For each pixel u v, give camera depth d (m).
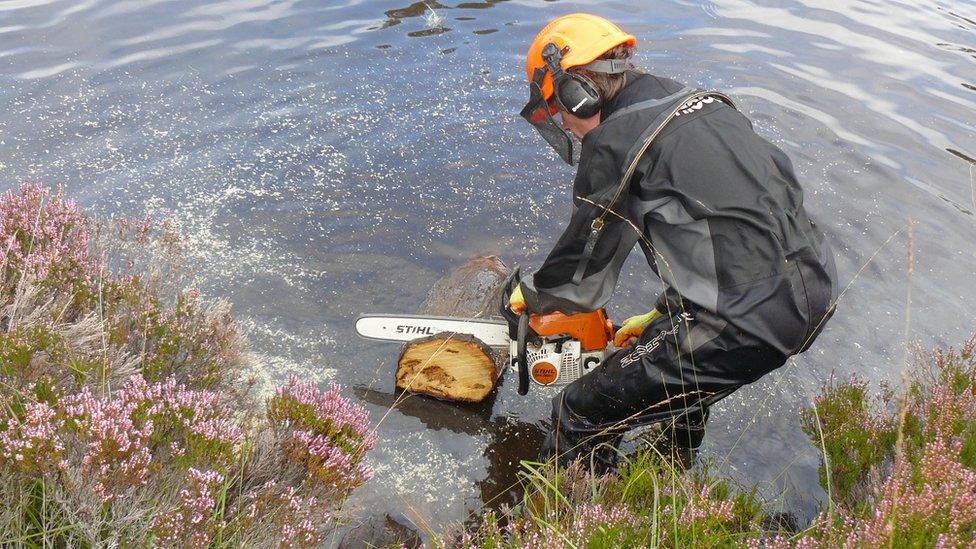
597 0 7.31
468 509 2.84
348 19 6.70
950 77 6.05
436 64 6.02
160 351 2.60
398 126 5.22
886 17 7.16
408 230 4.31
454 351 3.19
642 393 2.64
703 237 2.40
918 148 5.14
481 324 3.19
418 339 3.22
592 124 2.66
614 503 2.55
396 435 3.14
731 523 2.45
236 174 4.62
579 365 2.92
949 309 3.87
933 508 2.02
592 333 2.88
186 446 2.14
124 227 3.37
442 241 4.25
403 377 3.31
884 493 2.18
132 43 6.03
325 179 4.66
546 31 2.68
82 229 3.01
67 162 4.54
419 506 2.83
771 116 5.39
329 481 2.29
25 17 6.31
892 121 5.43
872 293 3.97
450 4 7.12
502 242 4.28
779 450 3.12
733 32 6.70
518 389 3.25
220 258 3.98
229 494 2.23
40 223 2.91
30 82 5.33
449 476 2.98
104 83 5.43
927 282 4.05
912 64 6.25
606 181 2.49
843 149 5.09
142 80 5.52
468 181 4.75
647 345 2.63
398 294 3.86
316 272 3.96
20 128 4.80
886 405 3.12
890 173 4.87
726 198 2.38
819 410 3.13
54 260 2.72
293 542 2.10
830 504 2.23
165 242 3.28
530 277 2.85
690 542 2.21
